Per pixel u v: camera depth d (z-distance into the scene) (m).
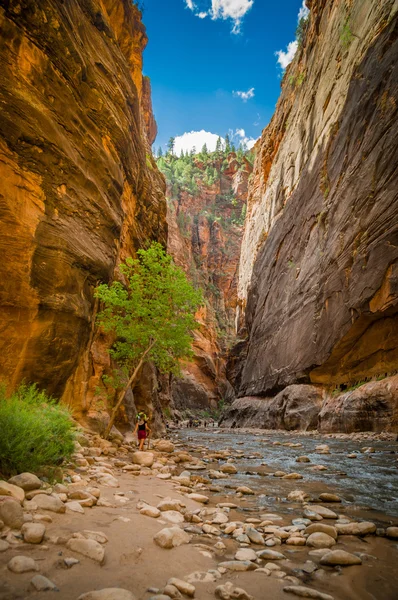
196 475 7.84
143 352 12.77
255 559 3.32
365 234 21.28
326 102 31.89
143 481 6.59
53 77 11.08
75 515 3.86
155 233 27.92
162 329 12.31
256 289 46.75
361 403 19.58
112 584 2.54
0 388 7.18
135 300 12.27
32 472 4.93
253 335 44.91
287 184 40.88
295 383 29.72
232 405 45.22
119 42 24.72
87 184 12.18
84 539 3.02
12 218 8.98
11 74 9.48
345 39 29.94
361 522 4.42
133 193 21.33
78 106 12.46
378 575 3.11
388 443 15.30
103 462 7.64
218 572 2.98
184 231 110.81
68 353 10.34
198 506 5.20
